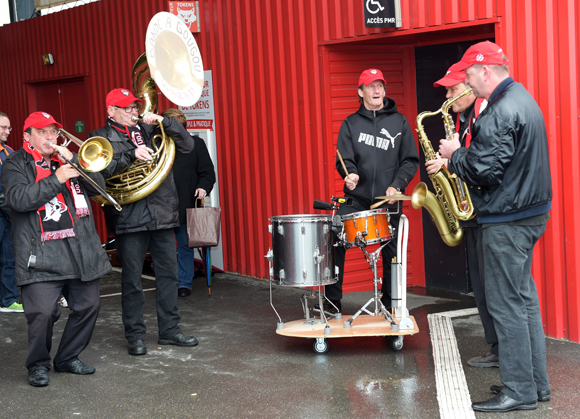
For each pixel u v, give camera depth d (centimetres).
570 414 340
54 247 396
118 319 566
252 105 680
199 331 518
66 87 999
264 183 677
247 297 621
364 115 510
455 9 506
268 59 654
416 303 582
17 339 512
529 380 343
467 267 605
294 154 639
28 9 1120
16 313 594
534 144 335
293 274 434
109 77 894
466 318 524
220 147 730
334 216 435
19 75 1071
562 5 440
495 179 333
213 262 746
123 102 443
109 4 875
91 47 918
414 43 619
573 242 448
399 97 630
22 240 393
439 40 594
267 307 583
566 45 440
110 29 881
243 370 425
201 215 598
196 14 728
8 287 596
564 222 451
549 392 358
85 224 407
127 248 461
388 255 507
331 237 442
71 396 392
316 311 558
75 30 943
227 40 702
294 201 647
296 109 633
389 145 507
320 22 597
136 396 388
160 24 438
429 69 611
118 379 417
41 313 396
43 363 416
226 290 653
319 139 615
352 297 607
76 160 405
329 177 610
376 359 435
